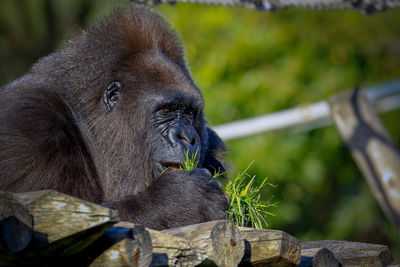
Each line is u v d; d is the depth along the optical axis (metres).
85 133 13.54
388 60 42.31
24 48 48.12
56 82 14.03
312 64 40.56
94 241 8.24
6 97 13.23
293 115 25.22
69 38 15.58
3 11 48.31
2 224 7.35
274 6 17.05
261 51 39.78
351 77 40.75
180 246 8.82
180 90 13.91
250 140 36.53
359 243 12.64
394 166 21.41
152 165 13.65
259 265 10.05
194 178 11.94
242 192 12.23
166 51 14.90
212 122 37.84
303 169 37.97
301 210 40.62
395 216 21.25
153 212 11.58
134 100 13.83
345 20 41.59
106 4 45.69
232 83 39.06
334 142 39.12
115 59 14.17
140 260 8.36
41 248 7.92
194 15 40.94
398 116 42.59
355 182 41.59
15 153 11.54
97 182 13.19
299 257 10.25
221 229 9.20
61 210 7.87
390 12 42.38
